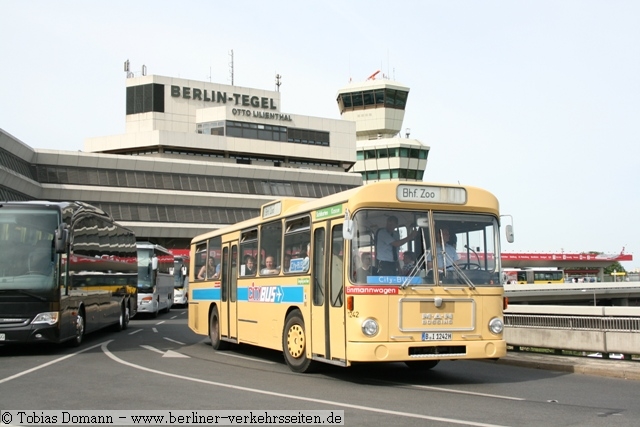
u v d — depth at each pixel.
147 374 13.36
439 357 11.82
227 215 85.88
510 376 13.58
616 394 11.07
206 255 20.98
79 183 78.25
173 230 82.38
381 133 115.31
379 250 11.88
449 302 12.02
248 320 16.83
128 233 29.27
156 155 86.88
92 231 21.45
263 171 88.94
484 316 12.21
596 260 122.56
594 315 15.63
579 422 8.59
